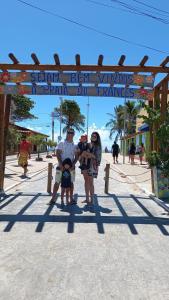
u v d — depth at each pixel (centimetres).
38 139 3678
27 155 1905
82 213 977
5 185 1470
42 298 467
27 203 1102
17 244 691
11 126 2236
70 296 474
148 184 1614
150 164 1170
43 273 549
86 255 636
